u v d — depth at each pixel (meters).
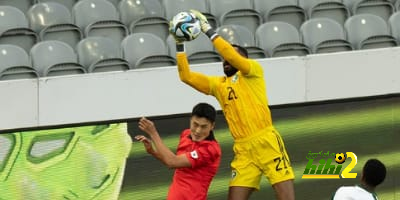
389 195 32.84
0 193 29.88
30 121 32.28
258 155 26.22
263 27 40.09
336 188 32.34
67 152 30.33
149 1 41.94
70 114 32.47
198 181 25.84
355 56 34.78
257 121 26.05
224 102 26.28
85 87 32.53
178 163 25.30
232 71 26.22
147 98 32.88
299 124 32.03
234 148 26.64
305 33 40.50
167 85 33.00
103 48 37.88
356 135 32.50
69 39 39.03
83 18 40.62
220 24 41.16
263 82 26.11
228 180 31.27
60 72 35.84
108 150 30.58
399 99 32.81
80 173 30.38
